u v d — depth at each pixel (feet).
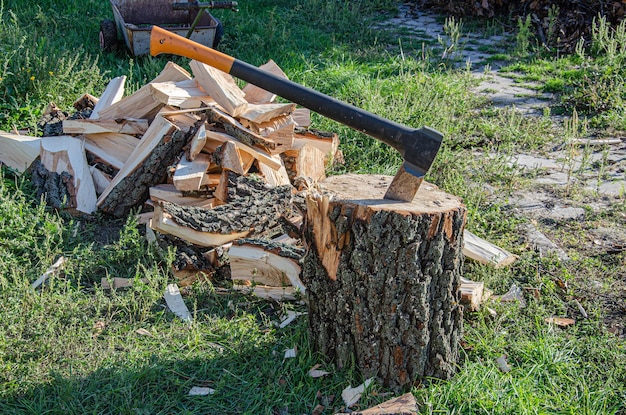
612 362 12.66
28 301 13.34
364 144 21.86
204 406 11.37
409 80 27.04
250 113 17.43
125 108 18.48
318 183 12.25
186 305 14.07
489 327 13.60
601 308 14.42
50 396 11.45
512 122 23.36
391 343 11.36
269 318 13.61
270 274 14.21
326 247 11.28
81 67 24.62
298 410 11.40
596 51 31.71
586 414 11.31
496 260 15.47
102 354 12.48
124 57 28.81
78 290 14.16
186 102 17.53
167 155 16.79
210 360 12.37
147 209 17.51
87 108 20.56
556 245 16.99
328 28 35.96
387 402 11.00
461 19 37.58
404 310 11.20
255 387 11.79
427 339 11.43
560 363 12.44
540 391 11.78
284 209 15.99
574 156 22.27
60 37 29.37
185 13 30.81
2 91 22.44
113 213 17.22
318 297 11.75
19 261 15.21
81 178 17.48
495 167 20.97
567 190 19.71
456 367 12.23
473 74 30.55
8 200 16.67
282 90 11.05
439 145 10.83
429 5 40.50
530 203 19.22
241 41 31.48
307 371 12.01
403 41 34.71
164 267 15.06
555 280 15.34
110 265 15.24
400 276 10.93
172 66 19.39
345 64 30.17
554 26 34.24
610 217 18.40
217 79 17.89
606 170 21.36
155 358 12.25
